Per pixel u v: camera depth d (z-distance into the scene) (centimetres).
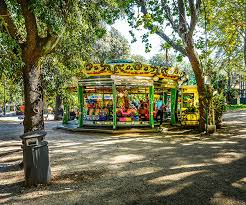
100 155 1030
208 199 567
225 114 3086
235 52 2655
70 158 988
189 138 1414
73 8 899
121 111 1872
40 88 856
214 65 1720
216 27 2005
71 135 1638
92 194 615
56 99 3062
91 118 2023
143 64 1714
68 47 1190
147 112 1906
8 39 659
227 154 994
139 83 1727
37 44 814
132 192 618
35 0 738
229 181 678
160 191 619
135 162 902
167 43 1670
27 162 680
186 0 1698
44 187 671
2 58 653
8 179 750
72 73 1638
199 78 1557
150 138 1452
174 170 789
